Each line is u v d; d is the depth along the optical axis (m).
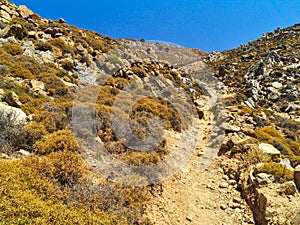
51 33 25.27
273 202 7.74
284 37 57.81
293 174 9.19
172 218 7.78
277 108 24.27
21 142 8.48
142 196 7.73
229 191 9.80
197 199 9.30
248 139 12.53
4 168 6.50
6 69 14.64
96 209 6.39
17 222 5.01
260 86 30.11
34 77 15.23
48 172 6.99
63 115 10.86
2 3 26.36
